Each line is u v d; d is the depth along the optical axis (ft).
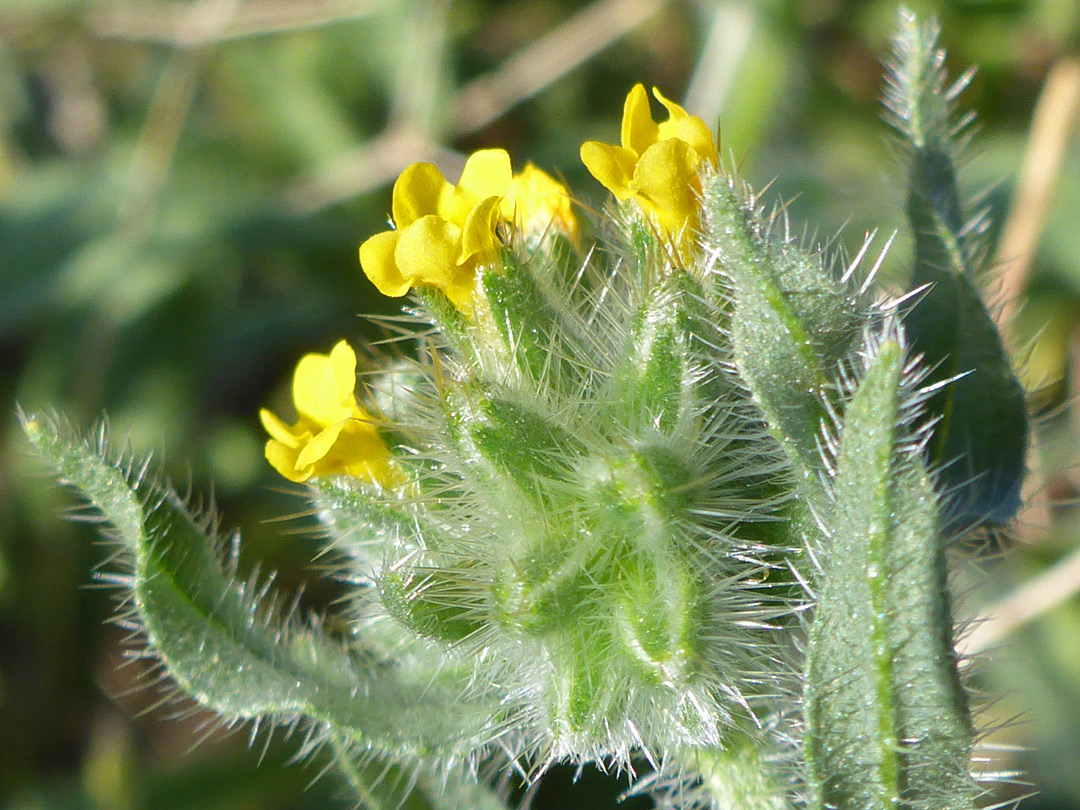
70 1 0.41
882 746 0.22
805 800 0.23
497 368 0.24
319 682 0.25
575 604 0.24
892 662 0.22
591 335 0.25
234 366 0.41
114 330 0.38
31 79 0.47
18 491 0.37
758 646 0.23
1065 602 0.31
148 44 0.46
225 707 0.24
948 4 0.39
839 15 0.39
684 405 0.24
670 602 0.23
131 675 0.37
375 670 0.25
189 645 0.24
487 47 0.44
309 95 0.42
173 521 0.24
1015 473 0.25
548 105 0.42
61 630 0.37
